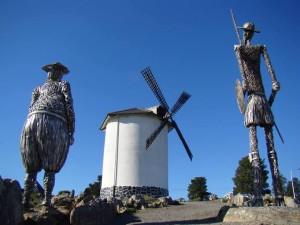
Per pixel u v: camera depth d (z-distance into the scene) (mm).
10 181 8781
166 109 33688
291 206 11000
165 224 12000
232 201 19906
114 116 32469
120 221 14742
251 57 12555
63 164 11125
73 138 11633
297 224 9336
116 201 20016
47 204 10719
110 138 32125
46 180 10805
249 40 13117
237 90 12695
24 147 10805
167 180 32344
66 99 11562
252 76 12406
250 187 44875
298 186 51250
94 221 12125
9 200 8414
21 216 8961
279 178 11672
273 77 12477
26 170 10977
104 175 31547
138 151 30781
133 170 30141
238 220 10523
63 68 12320
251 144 11898
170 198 24656
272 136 12141
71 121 11555
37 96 11688
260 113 11961
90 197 15242
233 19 13266
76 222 10805
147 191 29797
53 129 10859
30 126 10820
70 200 14219
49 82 11883
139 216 16438
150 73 33719
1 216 8023
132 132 31344
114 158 30984
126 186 29703
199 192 54562
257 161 11633
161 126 32688
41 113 10945
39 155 10828
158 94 33438
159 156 31641
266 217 9891
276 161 11852
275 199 11484
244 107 12398
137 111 32344
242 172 46719
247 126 12203
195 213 16719
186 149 35594
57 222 10539
